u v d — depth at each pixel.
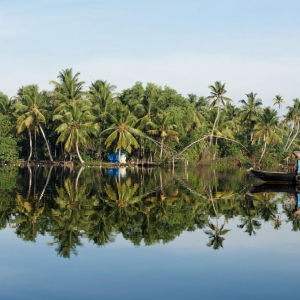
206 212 25.94
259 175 42.38
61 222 22.05
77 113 66.69
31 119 69.81
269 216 24.95
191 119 77.81
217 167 74.31
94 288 13.12
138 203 28.80
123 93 84.38
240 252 17.23
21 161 78.12
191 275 14.35
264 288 13.28
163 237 19.38
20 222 21.94
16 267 14.96
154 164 73.12
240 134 86.94
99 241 18.44
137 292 12.83
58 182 42.12
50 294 12.65
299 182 41.81
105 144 69.69
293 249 17.78
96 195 32.50
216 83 74.81
